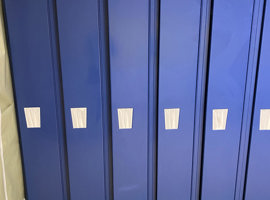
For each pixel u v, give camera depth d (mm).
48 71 981
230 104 1058
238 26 977
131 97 1022
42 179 1096
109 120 1060
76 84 993
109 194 1151
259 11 972
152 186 1150
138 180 1125
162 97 1029
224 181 1154
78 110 1020
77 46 956
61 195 1123
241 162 1137
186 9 952
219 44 989
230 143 1105
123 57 978
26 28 930
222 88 1036
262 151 1121
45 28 937
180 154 1105
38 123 1031
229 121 1078
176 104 1044
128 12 938
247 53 1010
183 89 1030
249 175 1147
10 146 966
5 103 930
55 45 965
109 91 1029
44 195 1117
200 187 1169
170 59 993
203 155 1112
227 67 1016
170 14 950
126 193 1136
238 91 1047
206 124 1072
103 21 952
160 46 976
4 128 917
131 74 1000
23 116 1019
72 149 1061
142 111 1043
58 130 1052
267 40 997
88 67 981
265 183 1163
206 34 989
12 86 994
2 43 902
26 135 1040
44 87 996
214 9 952
